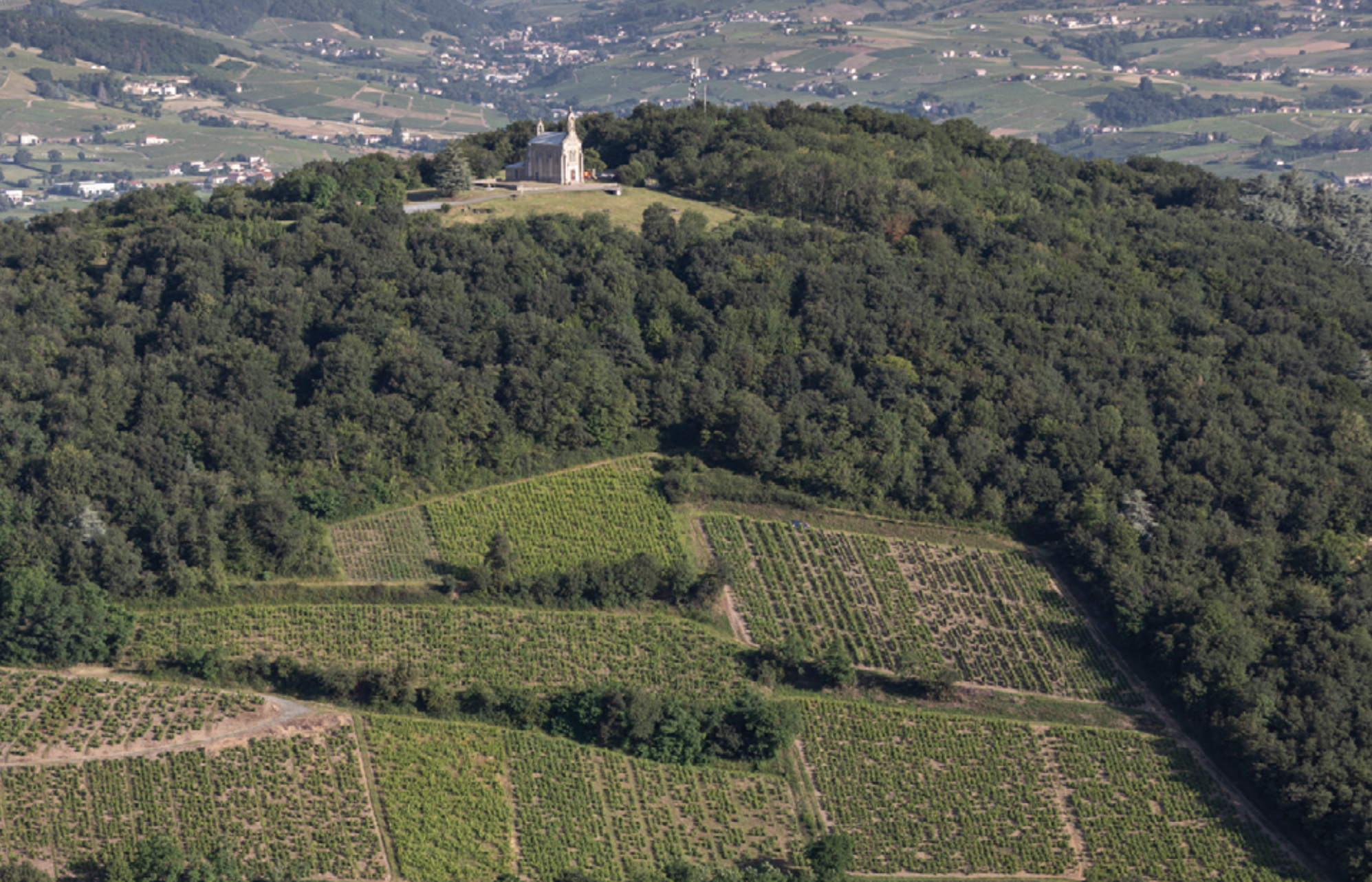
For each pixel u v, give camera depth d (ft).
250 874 464.65
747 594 619.26
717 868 487.61
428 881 472.03
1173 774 538.47
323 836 480.64
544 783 513.04
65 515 586.45
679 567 601.62
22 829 471.21
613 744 531.09
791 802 519.19
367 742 518.78
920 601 621.72
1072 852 508.53
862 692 570.87
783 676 570.87
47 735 503.61
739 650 581.94
